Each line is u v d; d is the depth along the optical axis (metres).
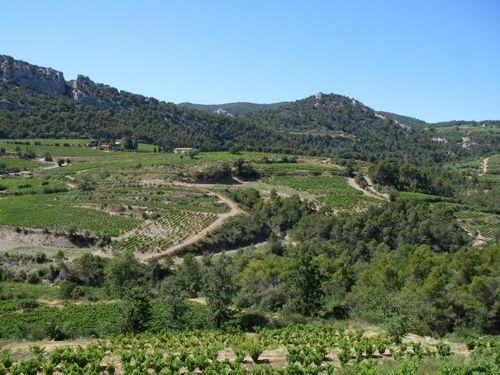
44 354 43.38
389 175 177.12
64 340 52.59
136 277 89.50
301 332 51.62
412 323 54.06
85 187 158.12
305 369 34.31
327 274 78.56
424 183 183.88
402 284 71.38
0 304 75.69
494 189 191.88
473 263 68.94
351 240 120.56
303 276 65.81
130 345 47.59
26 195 152.25
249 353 40.00
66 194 153.38
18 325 61.97
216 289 60.47
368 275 76.00
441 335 54.12
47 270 96.88
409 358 36.75
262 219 137.38
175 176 168.88
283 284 72.44
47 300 81.44
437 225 124.56
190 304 72.56
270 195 155.00
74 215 136.12
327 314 64.81
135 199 150.00
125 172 175.62
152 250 116.94
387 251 108.50
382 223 124.56
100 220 134.00
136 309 58.31
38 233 124.44
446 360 33.75
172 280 86.94
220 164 174.25
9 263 105.81
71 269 96.75
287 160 199.38
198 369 38.09
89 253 102.00
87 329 61.44
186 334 52.06
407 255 90.62
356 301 66.12
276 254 108.44
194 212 140.62
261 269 82.38
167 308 61.56
